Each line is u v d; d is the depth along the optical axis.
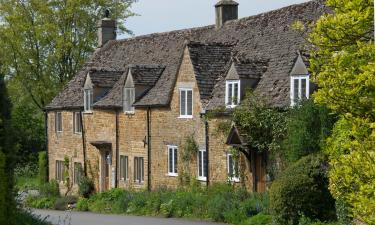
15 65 59.34
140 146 39.72
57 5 59.00
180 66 36.41
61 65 59.84
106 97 43.34
